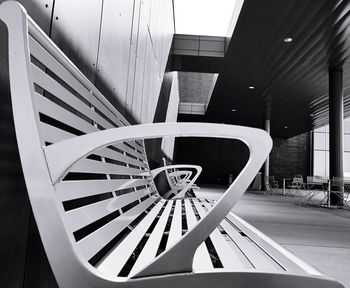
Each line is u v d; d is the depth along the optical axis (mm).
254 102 11914
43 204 552
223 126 683
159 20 4395
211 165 18047
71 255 569
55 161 561
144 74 3148
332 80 7574
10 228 750
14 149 768
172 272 623
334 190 6727
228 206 654
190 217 1526
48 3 954
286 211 5168
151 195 2215
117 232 958
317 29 5605
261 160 675
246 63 7734
